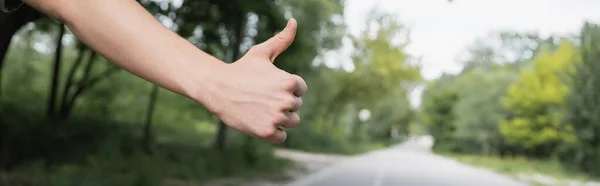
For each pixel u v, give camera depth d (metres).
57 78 18.73
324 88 43.91
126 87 26.83
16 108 17.89
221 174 17.48
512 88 43.34
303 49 21.66
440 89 87.56
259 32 18.22
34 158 12.72
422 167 33.88
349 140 68.94
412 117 115.44
